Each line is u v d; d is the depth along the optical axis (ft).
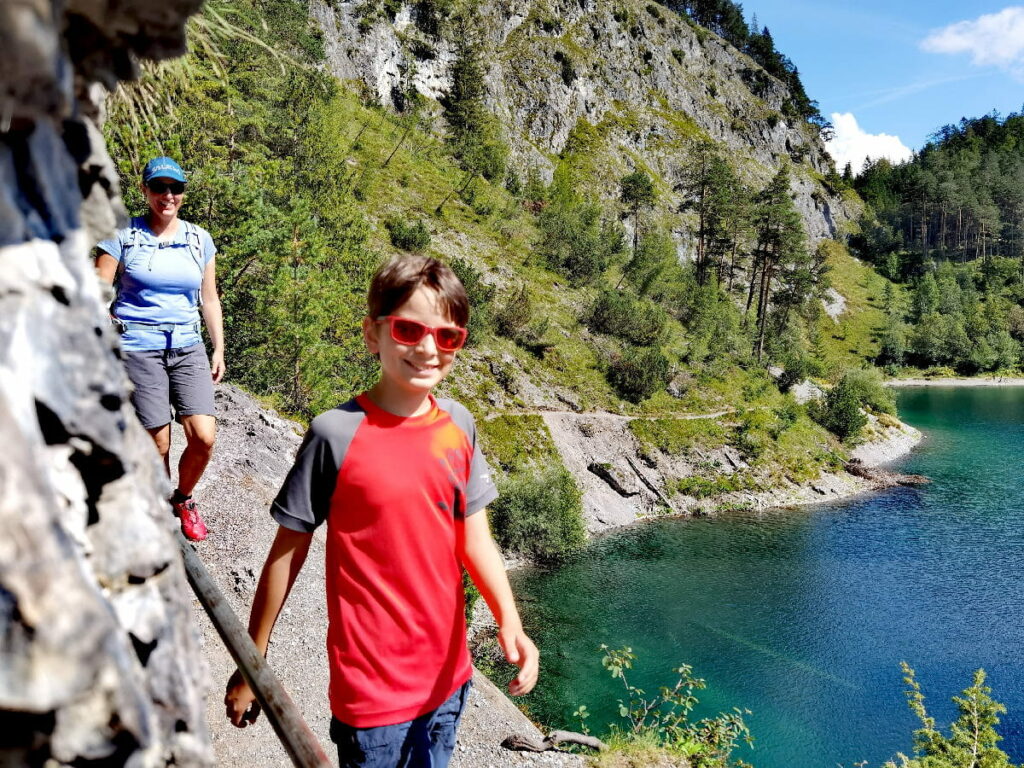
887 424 177.06
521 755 21.94
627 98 384.88
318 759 3.13
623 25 403.34
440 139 266.98
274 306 60.18
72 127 2.45
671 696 29.91
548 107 342.03
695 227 336.29
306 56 143.54
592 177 327.47
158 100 8.95
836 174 474.08
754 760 50.47
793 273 256.73
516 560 87.56
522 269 193.57
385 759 4.58
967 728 35.09
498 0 358.23
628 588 80.89
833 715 56.29
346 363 75.00
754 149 425.28
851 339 319.88
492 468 109.19
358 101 245.04
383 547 4.62
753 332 235.40
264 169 72.59
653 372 151.84
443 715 4.86
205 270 11.12
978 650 68.28
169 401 10.97
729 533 106.22
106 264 10.10
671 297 231.50
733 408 157.17
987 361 304.09
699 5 515.50
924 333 310.65
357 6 268.62
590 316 175.73
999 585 84.94
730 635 69.72
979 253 410.52
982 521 111.65
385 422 4.83
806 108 498.28
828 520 113.80
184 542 5.52
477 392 127.85
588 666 60.70
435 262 4.86
